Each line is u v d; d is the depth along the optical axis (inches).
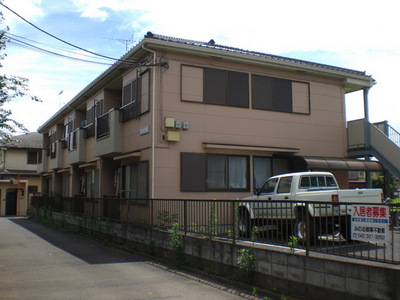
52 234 707.4
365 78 683.4
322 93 660.1
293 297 260.1
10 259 432.8
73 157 861.2
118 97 736.3
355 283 222.2
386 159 615.5
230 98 578.2
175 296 274.5
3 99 490.0
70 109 943.0
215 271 333.1
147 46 526.6
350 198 382.9
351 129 673.6
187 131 544.4
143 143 549.6
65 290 291.6
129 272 358.3
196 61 560.4
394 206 217.5
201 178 545.3
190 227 378.9
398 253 220.1
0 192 1359.5
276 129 609.3
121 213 530.3
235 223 324.2
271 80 615.2
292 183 415.8
